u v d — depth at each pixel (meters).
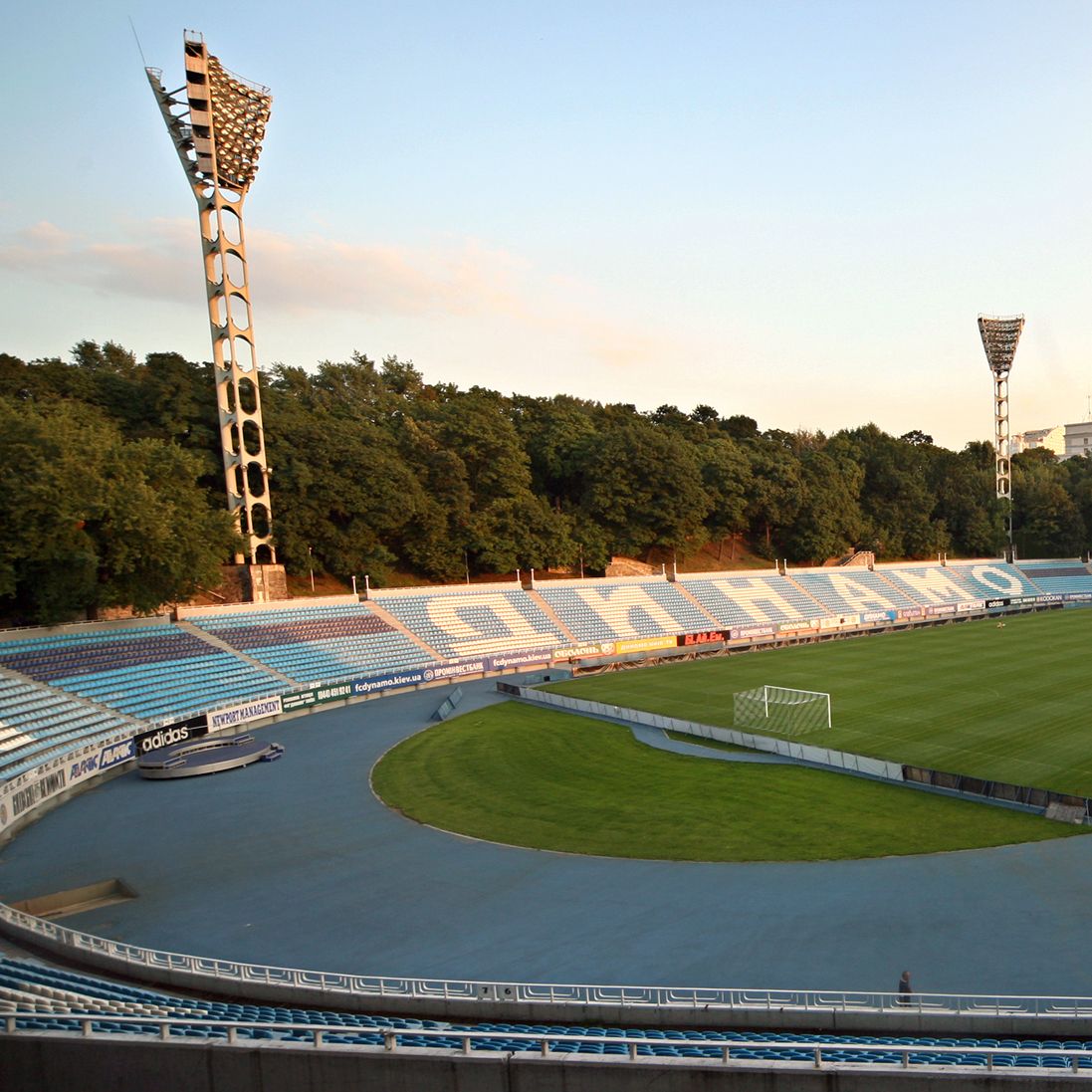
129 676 57.06
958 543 157.25
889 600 121.50
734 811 37.88
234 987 23.25
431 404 122.75
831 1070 14.52
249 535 76.69
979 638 91.31
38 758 43.16
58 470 49.47
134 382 87.75
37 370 81.50
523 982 23.64
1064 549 152.88
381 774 46.50
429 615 86.31
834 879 30.02
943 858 31.48
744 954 24.78
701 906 28.25
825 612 113.00
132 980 24.28
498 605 92.62
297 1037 18.28
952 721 52.41
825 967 23.81
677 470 112.88
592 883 30.64
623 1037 19.02
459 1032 17.56
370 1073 15.54
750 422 175.25
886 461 151.12
